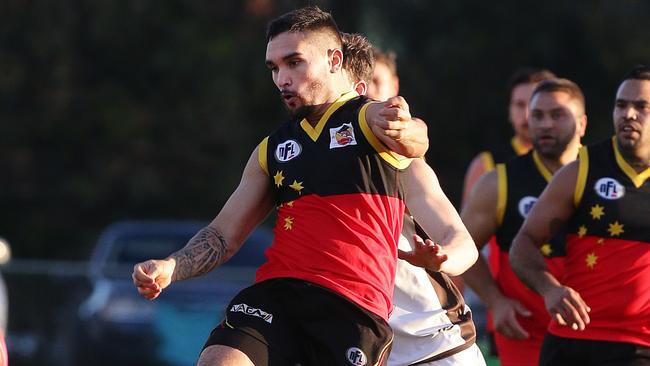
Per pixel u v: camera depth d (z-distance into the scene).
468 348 18.27
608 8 63.91
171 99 65.94
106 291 36.81
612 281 19.17
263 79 64.88
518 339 21.78
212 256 15.25
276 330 14.79
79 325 36.75
